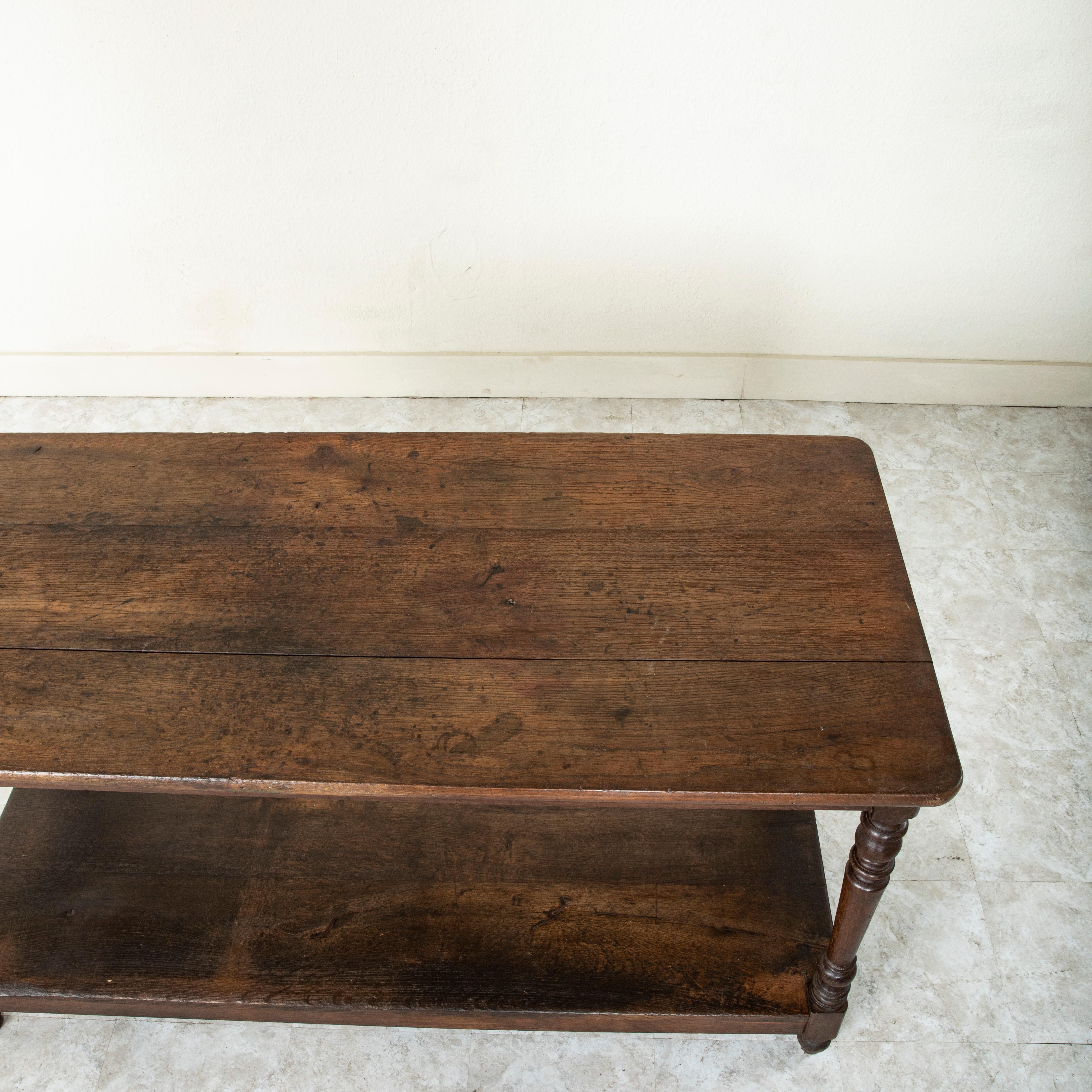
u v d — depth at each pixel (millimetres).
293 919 1871
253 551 1715
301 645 1559
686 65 2480
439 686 1493
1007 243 2854
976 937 2010
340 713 1460
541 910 1874
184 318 3154
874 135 2619
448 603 1620
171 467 1881
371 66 2498
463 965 1805
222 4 2381
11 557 1708
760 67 2480
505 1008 1750
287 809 2037
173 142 2676
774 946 1818
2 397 3354
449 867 1939
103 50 2480
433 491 1821
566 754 1396
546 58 2473
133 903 1896
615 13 2383
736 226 2842
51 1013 1850
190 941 1842
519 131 2631
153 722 1450
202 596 1640
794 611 1588
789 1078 1842
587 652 1536
